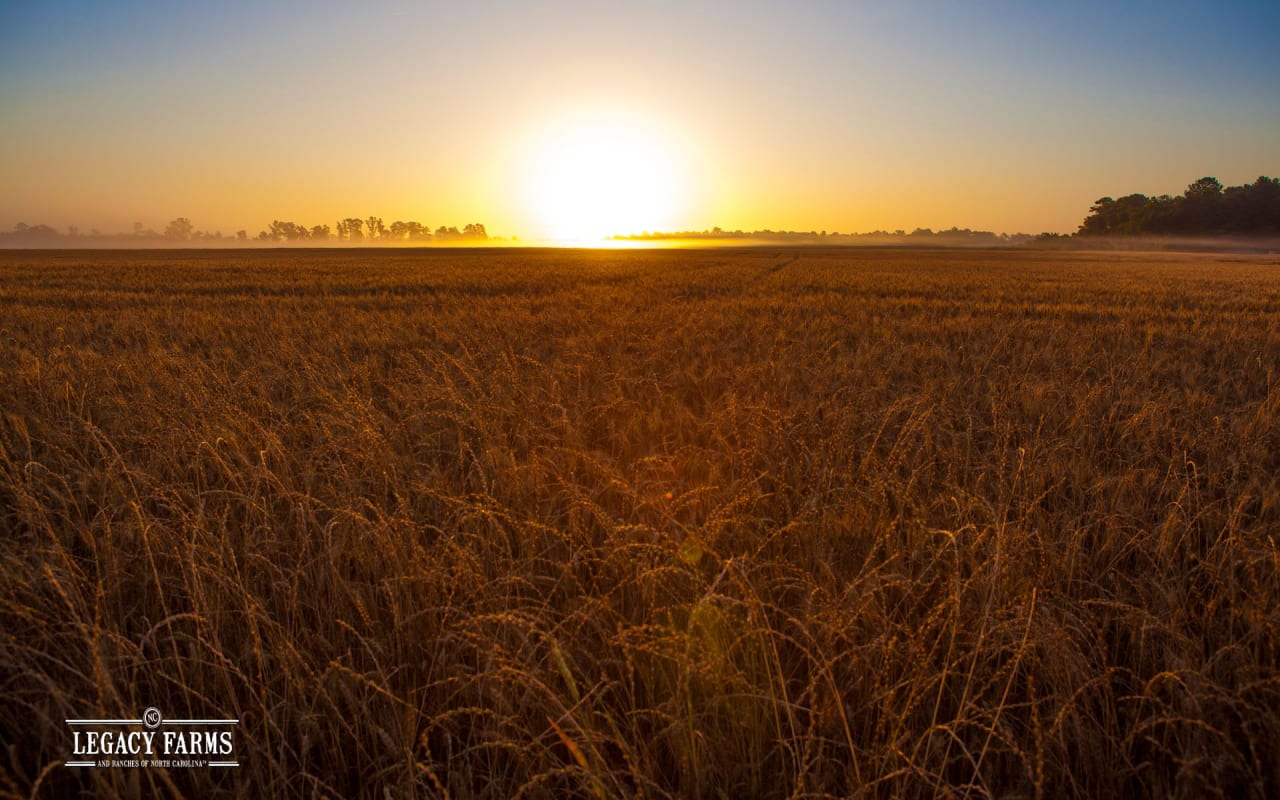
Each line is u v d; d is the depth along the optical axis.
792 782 2.23
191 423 5.49
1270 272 46.06
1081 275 39.19
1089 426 6.02
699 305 18.73
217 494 4.13
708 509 4.16
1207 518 3.83
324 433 5.39
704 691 2.51
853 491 4.15
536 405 6.53
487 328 12.99
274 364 8.64
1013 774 2.29
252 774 2.26
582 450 5.00
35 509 3.63
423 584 3.00
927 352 10.62
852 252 104.81
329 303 20.19
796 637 2.80
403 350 10.59
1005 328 13.16
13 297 21.44
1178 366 9.49
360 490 4.26
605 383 7.77
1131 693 2.60
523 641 2.59
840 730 2.38
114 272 37.19
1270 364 9.37
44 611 2.79
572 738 2.29
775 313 17.34
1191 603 3.15
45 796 2.21
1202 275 40.69
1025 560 3.36
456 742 2.49
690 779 2.19
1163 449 5.41
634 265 49.81
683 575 3.08
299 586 3.23
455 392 6.39
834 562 3.42
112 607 3.01
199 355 9.45
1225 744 2.20
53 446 4.66
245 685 2.56
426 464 4.91
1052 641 2.49
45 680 2.20
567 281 30.11
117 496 4.02
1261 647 2.70
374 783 2.32
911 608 2.83
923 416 5.24
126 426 5.51
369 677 2.59
